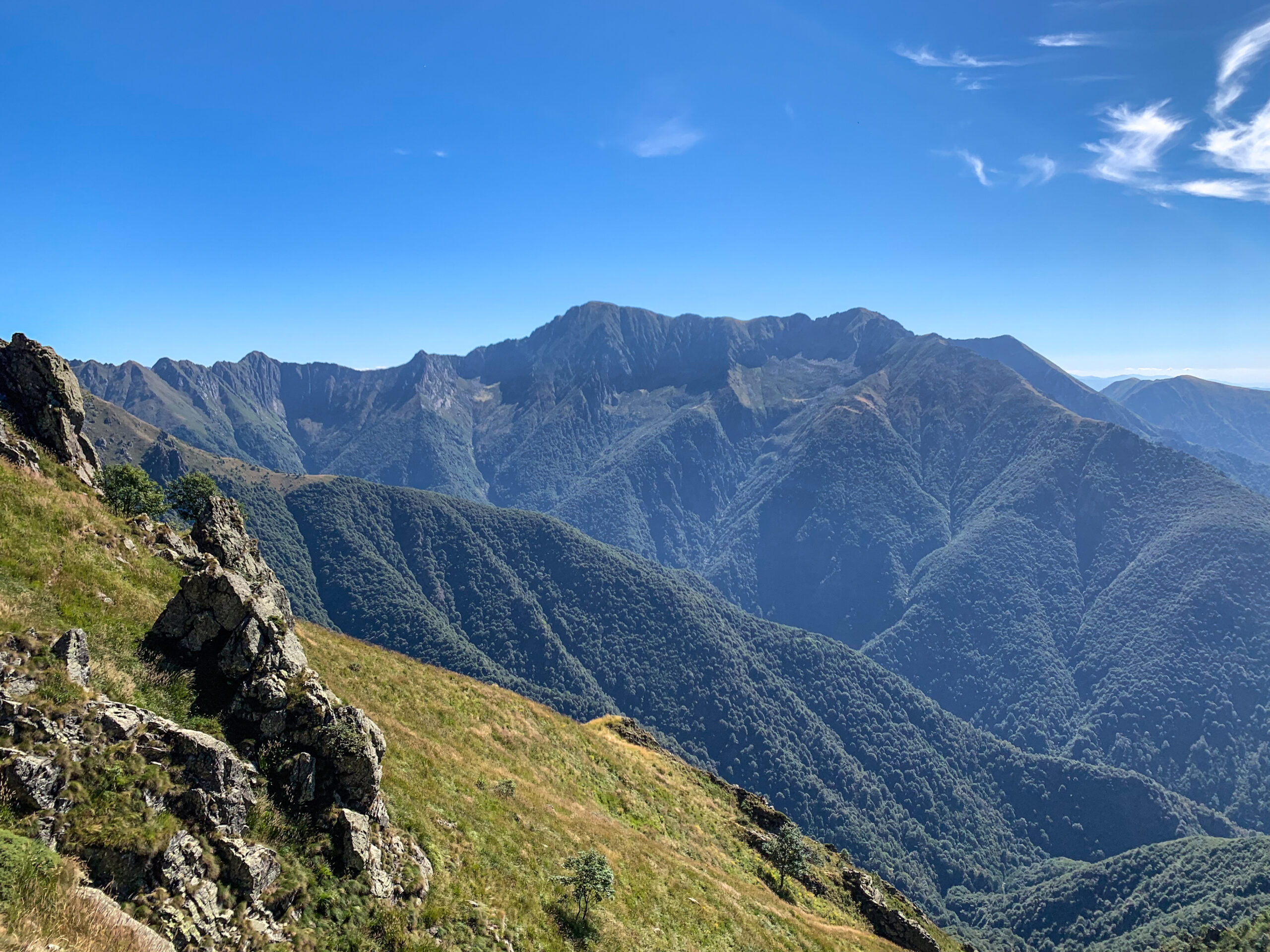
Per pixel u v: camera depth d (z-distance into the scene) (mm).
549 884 28797
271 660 22719
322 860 19125
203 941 14781
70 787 15195
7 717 15547
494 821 31875
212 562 23844
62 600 22656
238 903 16234
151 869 15016
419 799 28094
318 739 21641
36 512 28578
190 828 16656
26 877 12508
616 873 35344
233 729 20906
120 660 20875
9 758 14547
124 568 29031
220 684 21891
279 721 21422
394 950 18688
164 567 32312
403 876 21562
